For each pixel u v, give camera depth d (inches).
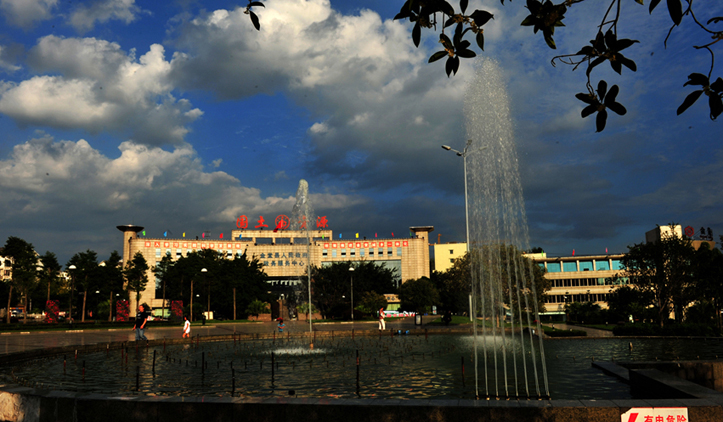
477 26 154.2
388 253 5374.0
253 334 1275.8
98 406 334.6
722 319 1969.7
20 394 358.0
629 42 146.8
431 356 808.9
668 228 2391.7
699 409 296.2
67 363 738.8
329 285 3548.2
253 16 163.0
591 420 296.8
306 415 313.0
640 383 449.4
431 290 2928.2
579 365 675.4
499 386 509.0
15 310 3811.5
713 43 139.2
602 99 157.6
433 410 303.4
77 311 3996.1
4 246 2628.0
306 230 1296.8
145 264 3880.4
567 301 3705.7
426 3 149.5
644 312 2018.9
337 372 622.5
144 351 952.9
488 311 1891.0
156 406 325.1
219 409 320.2
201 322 2517.2
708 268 1738.4
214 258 3841.0
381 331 1417.3
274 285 4926.2
